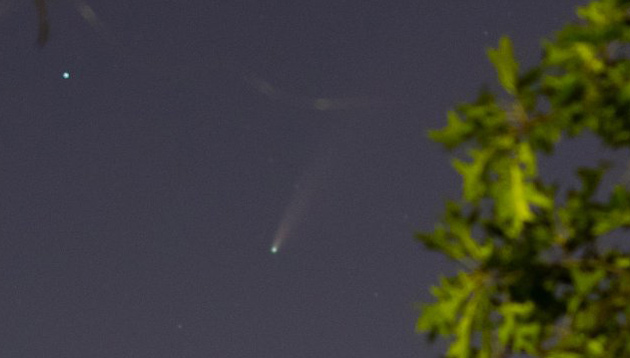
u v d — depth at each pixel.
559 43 3.71
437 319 3.66
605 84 3.68
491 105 3.70
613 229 3.67
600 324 3.64
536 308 3.72
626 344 3.60
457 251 3.74
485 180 3.68
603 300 3.67
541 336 3.67
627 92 3.62
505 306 3.66
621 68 3.67
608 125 3.72
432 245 3.77
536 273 3.71
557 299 3.73
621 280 3.68
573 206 3.71
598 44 3.61
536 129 3.70
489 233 3.77
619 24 3.69
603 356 3.57
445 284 3.70
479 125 3.69
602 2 3.72
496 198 3.65
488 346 3.67
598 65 3.70
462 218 3.75
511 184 3.64
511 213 3.62
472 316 3.68
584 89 3.66
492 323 3.69
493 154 3.68
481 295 3.70
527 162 3.66
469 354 3.65
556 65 3.71
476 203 3.73
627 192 3.66
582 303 3.66
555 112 3.68
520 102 3.70
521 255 3.69
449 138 3.71
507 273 3.72
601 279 3.62
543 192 3.75
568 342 3.62
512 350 3.65
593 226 3.68
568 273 3.73
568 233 3.72
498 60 3.71
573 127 3.72
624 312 3.65
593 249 3.73
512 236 3.70
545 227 3.74
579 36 3.63
